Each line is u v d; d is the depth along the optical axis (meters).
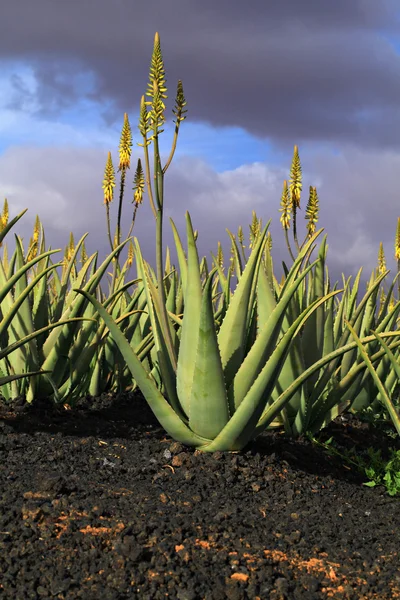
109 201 8.08
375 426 5.90
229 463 3.81
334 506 3.54
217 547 2.70
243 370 3.94
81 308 4.98
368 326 5.97
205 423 3.89
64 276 5.52
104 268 5.03
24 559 2.49
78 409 5.29
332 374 5.11
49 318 5.64
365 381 5.79
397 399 6.39
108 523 2.79
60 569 2.43
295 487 3.72
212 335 3.66
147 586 2.36
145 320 6.44
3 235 3.91
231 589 2.35
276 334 3.92
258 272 4.29
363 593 2.44
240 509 3.20
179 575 2.45
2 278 4.93
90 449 4.04
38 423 4.57
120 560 2.49
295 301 4.76
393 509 3.71
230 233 4.43
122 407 5.66
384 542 3.00
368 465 4.63
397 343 3.77
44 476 3.36
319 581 2.51
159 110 3.75
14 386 5.02
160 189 3.88
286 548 2.77
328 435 5.24
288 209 6.85
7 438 4.07
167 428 3.99
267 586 2.42
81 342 5.16
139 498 3.17
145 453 4.05
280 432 4.89
